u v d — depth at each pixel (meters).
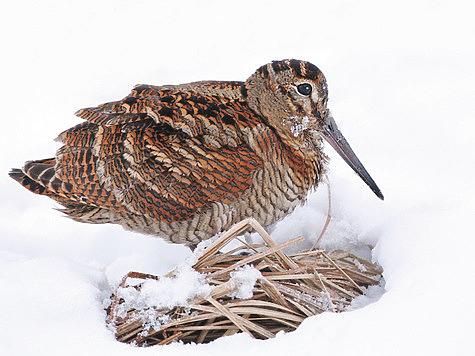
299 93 10.29
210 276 8.92
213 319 8.77
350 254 9.73
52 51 17.94
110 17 19.41
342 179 11.23
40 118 15.55
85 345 7.71
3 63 17.48
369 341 7.15
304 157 10.46
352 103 14.51
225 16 19.08
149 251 11.57
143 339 8.63
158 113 9.70
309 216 10.92
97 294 8.70
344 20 18.06
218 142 9.73
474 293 7.50
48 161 10.19
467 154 12.46
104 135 9.82
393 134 13.38
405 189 11.48
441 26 17.17
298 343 7.38
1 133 15.07
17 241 12.12
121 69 17.03
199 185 9.65
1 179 13.62
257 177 9.90
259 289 8.82
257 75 10.45
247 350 7.48
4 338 7.66
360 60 16.03
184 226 9.91
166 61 17.12
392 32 17.16
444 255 8.23
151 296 8.51
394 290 7.86
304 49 16.94
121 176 9.62
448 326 7.18
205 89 10.46
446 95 14.34
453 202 9.80
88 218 10.12
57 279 8.63
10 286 8.44
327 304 8.84
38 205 13.11
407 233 8.97
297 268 9.13
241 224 9.05
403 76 15.24
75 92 16.36
